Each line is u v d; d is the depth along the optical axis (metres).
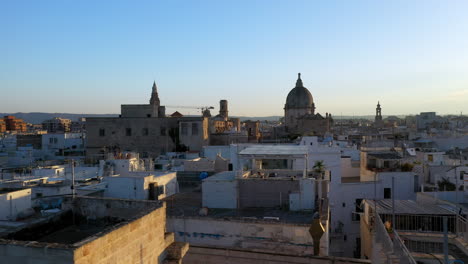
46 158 69.06
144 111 78.06
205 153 55.59
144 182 23.97
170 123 74.56
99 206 12.34
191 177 31.64
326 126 120.56
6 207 19.88
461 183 36.06
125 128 75.12
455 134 84.88
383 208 22.67
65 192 25.41
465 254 15.23
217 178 23.53
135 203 12.10
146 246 10.80
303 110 137.38
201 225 19.08
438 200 25.53
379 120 159.75
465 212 20.97
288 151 27.52
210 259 17.30
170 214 20.72
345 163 48.94
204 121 73.25
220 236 18.73
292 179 21.98
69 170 41.31
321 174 25.73
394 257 12.52
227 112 137.38
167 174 26.94
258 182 22.09
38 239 11.17
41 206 21.98
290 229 17.72
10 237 10.48
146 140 74.50
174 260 11.88
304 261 16.20
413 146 69.75
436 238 17.33
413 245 16.78
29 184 29.84
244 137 82.19
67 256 7.94
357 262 15.95
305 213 20.17
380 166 41.22
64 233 11.59
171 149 73.88
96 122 75.50
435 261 14.23
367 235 25.94
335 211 36.56
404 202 25.14
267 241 17.97
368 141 66.44
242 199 22.03
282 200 21.66
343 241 35.75
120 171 38.59
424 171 40.62
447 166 40.50
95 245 8.60
